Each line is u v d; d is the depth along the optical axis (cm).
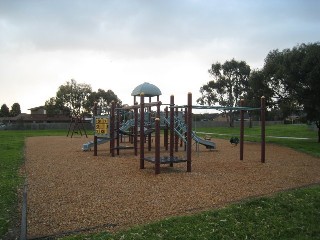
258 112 2997
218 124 6981
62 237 532
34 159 1488
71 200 761
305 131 4200
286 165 1373
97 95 7400
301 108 2773
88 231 563
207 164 1393
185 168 1273
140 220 622
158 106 1330
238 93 7256
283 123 8094
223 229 595
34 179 1003
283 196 801
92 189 877
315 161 1512
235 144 2380
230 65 7125
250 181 1009
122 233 546
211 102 7394
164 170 1221
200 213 657
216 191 866
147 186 923
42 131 4869
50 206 709
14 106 11231
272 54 2925
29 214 652
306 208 740
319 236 609
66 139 3027
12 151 1792
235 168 1278
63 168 1237
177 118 1920
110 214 657
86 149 1936
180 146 2345
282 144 2441
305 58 2414
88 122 5581
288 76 2533
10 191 810
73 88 7038
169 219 611
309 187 931
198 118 9494
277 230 614
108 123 1659
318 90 2464
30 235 541
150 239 532
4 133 4125
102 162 1434
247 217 658
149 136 2036
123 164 1374
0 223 583
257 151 1981
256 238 577
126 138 3083
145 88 2512
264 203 739
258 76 2836
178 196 808
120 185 934
